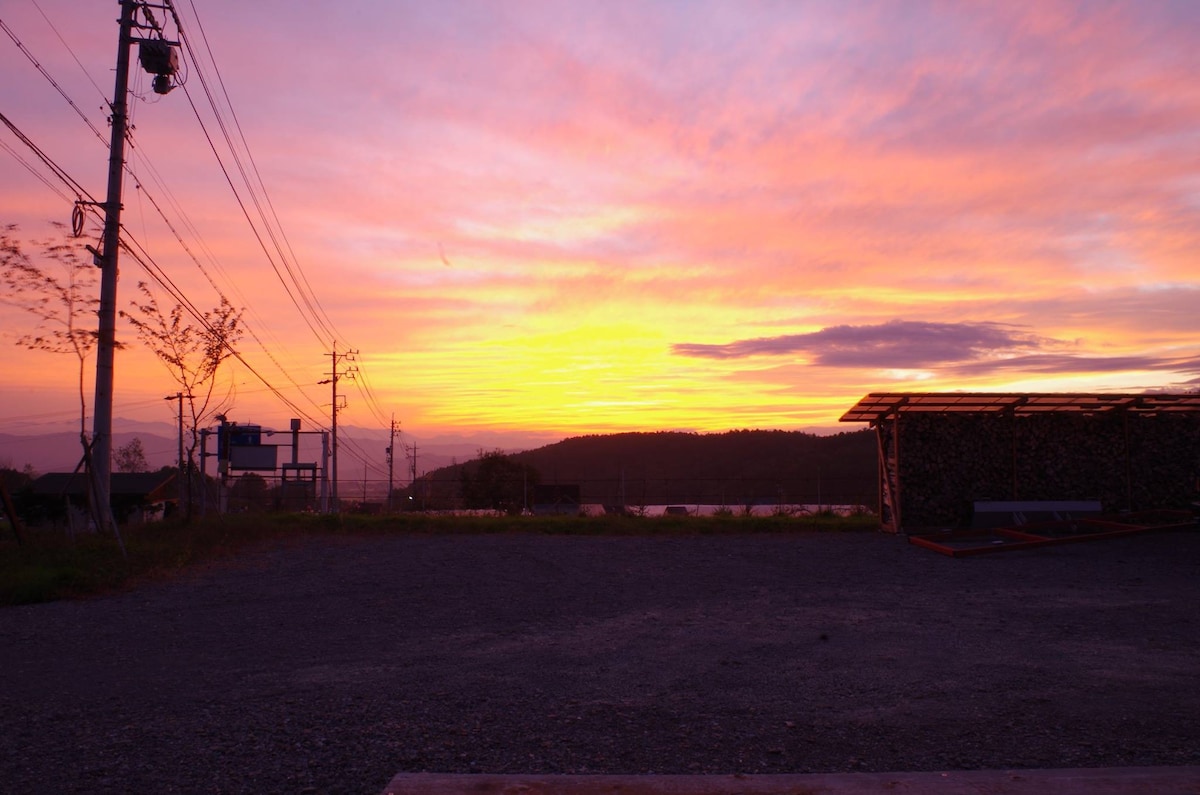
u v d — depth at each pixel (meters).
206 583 13.24
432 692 6.91
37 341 18.12
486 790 4.50
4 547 16.05
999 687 6.87
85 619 10.59
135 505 37.16
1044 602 11.05
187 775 4.98
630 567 14.65
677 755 5.28
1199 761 5.06
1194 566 14.05
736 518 21.98
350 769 5.06
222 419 36.00
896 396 19.31
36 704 6.73
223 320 22.48
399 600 11.66
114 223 19.48
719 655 8.20
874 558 15.71
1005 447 20.33
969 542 17.97
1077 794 4.42
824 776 4.68
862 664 7.76
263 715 6.27
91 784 4.85
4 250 16.91
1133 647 8.37
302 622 10.23
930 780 4.60
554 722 6.01
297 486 43.41
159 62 20.42
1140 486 20.41
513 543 18.22
